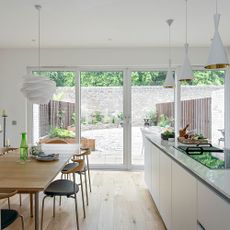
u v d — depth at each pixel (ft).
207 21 12.70
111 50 17.90
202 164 6.52
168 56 17.81
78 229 9.19
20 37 15.39
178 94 18.44
